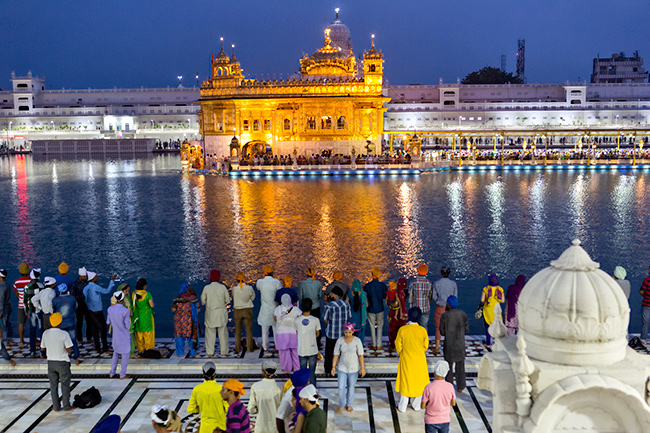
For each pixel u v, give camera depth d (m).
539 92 133.12
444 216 36.06
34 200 46.59
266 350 14.31
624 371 5.29
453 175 68.44
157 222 34.94
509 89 132.88
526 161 79.00
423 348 11.16
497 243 27.78
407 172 69.62
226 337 14.05
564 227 32.09
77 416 11.19
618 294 5.38
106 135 149.00
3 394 12.22
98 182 62.91
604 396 5.29
